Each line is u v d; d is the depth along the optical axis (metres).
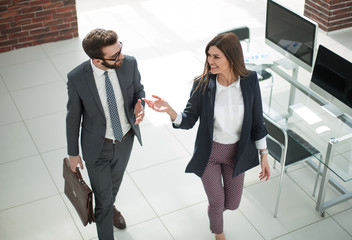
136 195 4.15
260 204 4.07
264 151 3.31
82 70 2.97
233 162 3.30
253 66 4.52
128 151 3.34
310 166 4.39
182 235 3.79
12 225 3.88
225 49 2.84
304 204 4.07
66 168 3.39
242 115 3.06
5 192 4.19
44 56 6.20
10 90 5.52
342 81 4.02
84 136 3.18
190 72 5.84
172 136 4.84
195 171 3.30
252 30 6.76
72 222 3.90
